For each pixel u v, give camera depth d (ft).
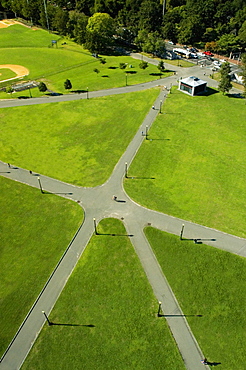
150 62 468.75
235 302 148.05
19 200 204.44
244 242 177.17
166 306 146.61
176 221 190.29
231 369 125.39
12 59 467.52
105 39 491.31
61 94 355.36
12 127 285.64
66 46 533.55
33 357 128.47
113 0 626.64
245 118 305.73
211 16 570.46
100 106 326.65
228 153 252.42
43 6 597.52
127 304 147.13
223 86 346.13
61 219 190.70
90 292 152.05
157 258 168.35
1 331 136.67
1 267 162.81
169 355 129.39
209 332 137.08
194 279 157.89
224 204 202.69
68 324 139.33
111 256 168.96
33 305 146.41
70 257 168.55
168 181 222.07
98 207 199.72
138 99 343.05
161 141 267.18
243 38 485.56
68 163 239.50
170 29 545.85
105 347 131.54
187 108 324.60
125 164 238.68
